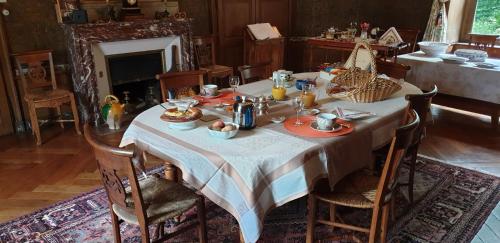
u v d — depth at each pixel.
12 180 2.92
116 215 1.86
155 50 4.42
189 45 4.59
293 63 6.27
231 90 2.71
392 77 3.07
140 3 4.29
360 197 1.87
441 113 4.48
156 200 1.85
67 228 2.32
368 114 2.12
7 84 3.77
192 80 2.81
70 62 3.96
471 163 3.15
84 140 3.69
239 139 1.83
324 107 2.30
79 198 2.66
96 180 2.92
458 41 5.27
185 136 1.88
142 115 2.21
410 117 1.90
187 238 2.21
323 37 5.27
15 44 3.72
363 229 1.92
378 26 5.75
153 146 1.95
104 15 4.05
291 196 1.67
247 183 1.59
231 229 2.29
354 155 1.90
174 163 1.83
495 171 3.00
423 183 2.81
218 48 5.30
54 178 2.95
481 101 3.92
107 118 3.88
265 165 1.62
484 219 2.37
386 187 1.76
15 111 3.87
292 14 6.03
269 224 2.33
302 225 2.32
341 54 5.84
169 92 2.47
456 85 3.78
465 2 5.09
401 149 1.70
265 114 2.18
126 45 4.13
